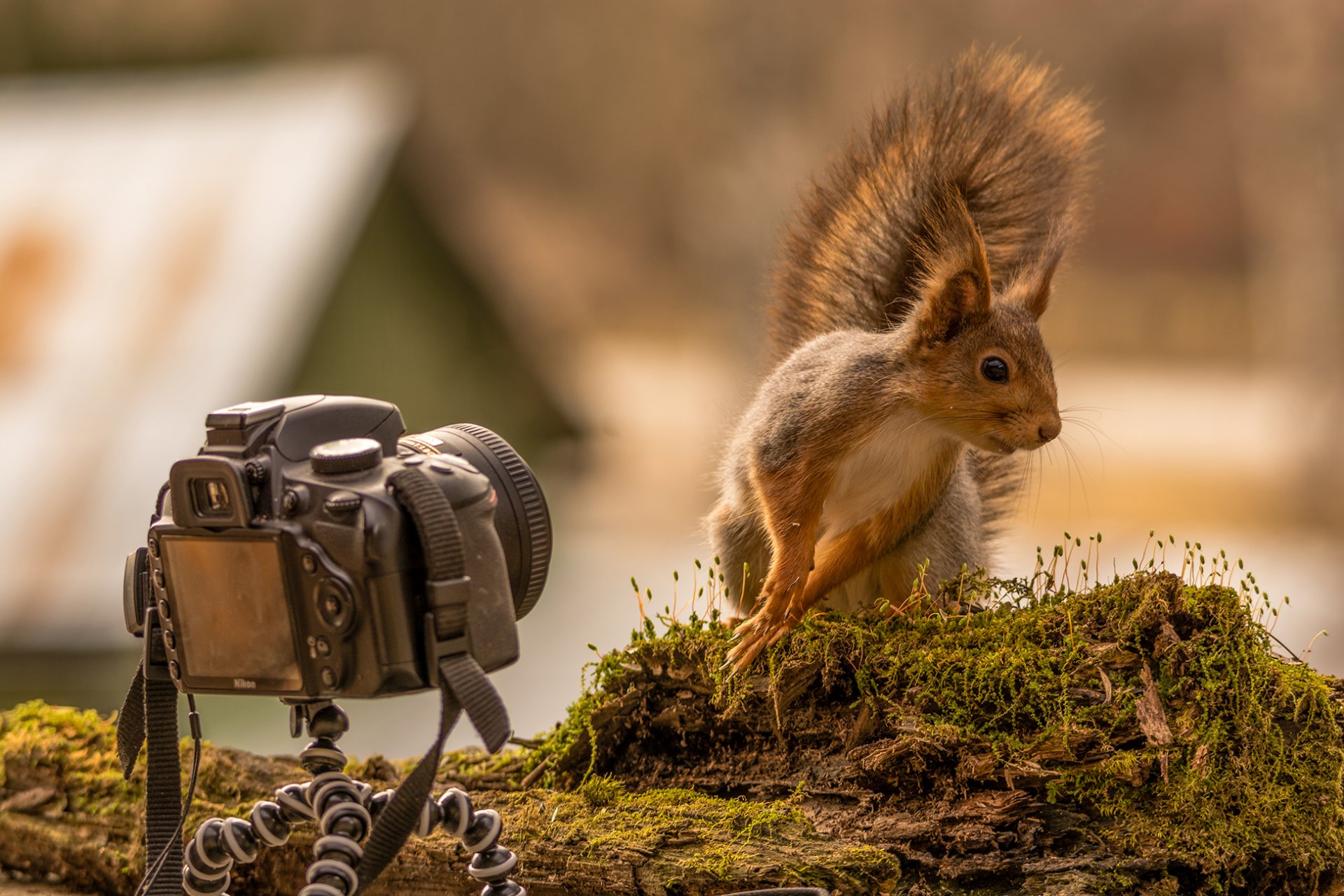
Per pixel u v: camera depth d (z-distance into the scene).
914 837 5.10
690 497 32.25
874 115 7.78
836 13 35.06
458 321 21.19
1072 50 48.75
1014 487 8.20
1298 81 31.28
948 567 6.88
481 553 4.18
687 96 59.06
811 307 7.86
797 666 5.58
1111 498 30.08
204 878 4.79
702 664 5.82
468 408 21.61
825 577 6.62
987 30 44.50
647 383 47.03
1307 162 31.11
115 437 14.15
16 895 6.22
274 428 4.21
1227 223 56.62
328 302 16.45
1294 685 5.18
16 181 18.09
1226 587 5.28
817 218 7.91
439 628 3.96
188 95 19.94
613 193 64.50
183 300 15.71
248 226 16.67
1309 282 30.91
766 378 7.23
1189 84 52.19
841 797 5.41
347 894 4.17
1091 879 4.86
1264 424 38.16
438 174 19.39
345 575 3.95
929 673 5.35
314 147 17.83
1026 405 6.33
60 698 12.87
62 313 15.97
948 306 6.42
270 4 49.19
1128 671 5.16
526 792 5.84
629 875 5.14
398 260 19.42
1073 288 55.12
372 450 4.16
